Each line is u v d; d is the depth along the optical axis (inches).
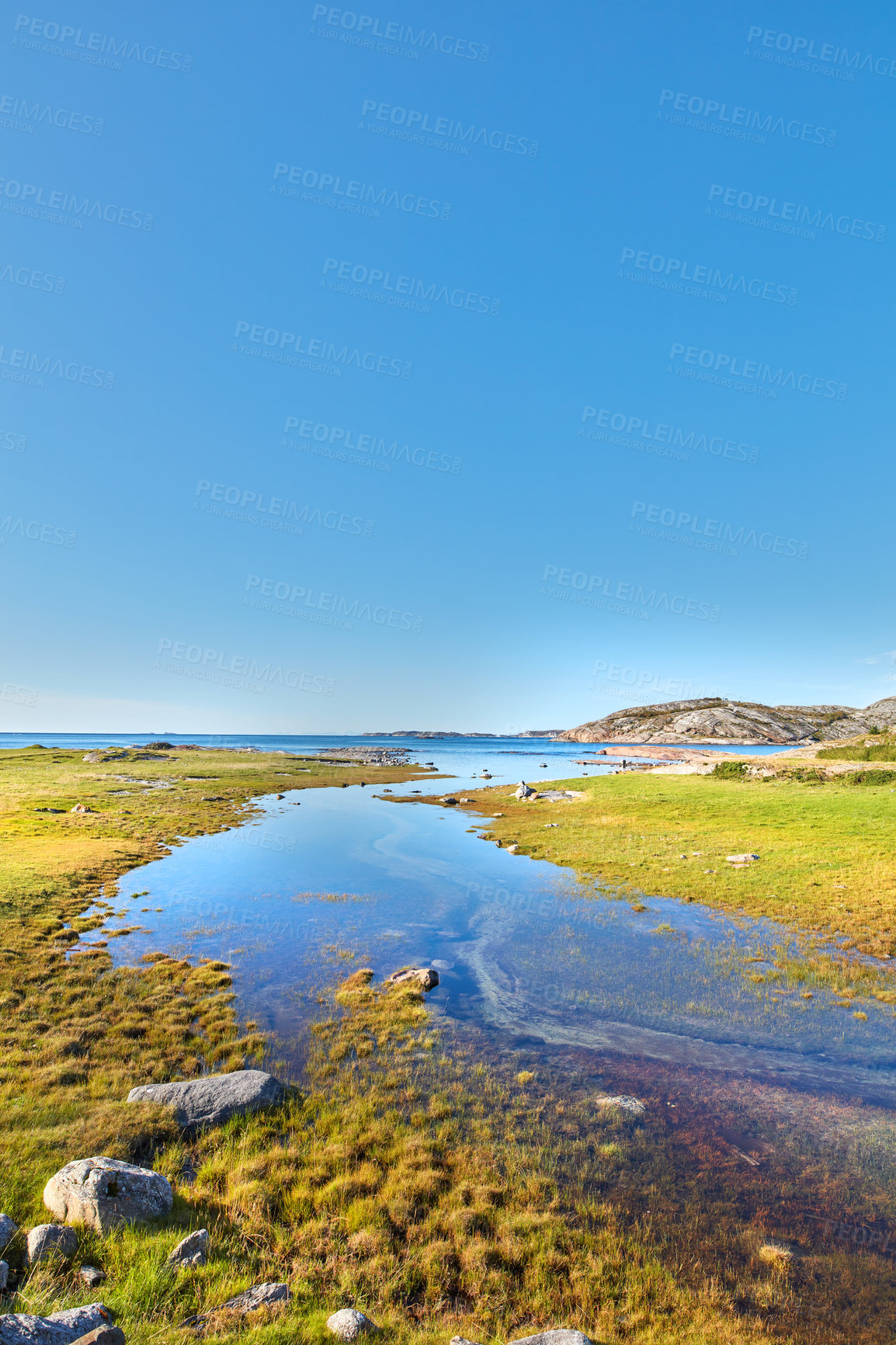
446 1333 293.6
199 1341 258.7
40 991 704.4
